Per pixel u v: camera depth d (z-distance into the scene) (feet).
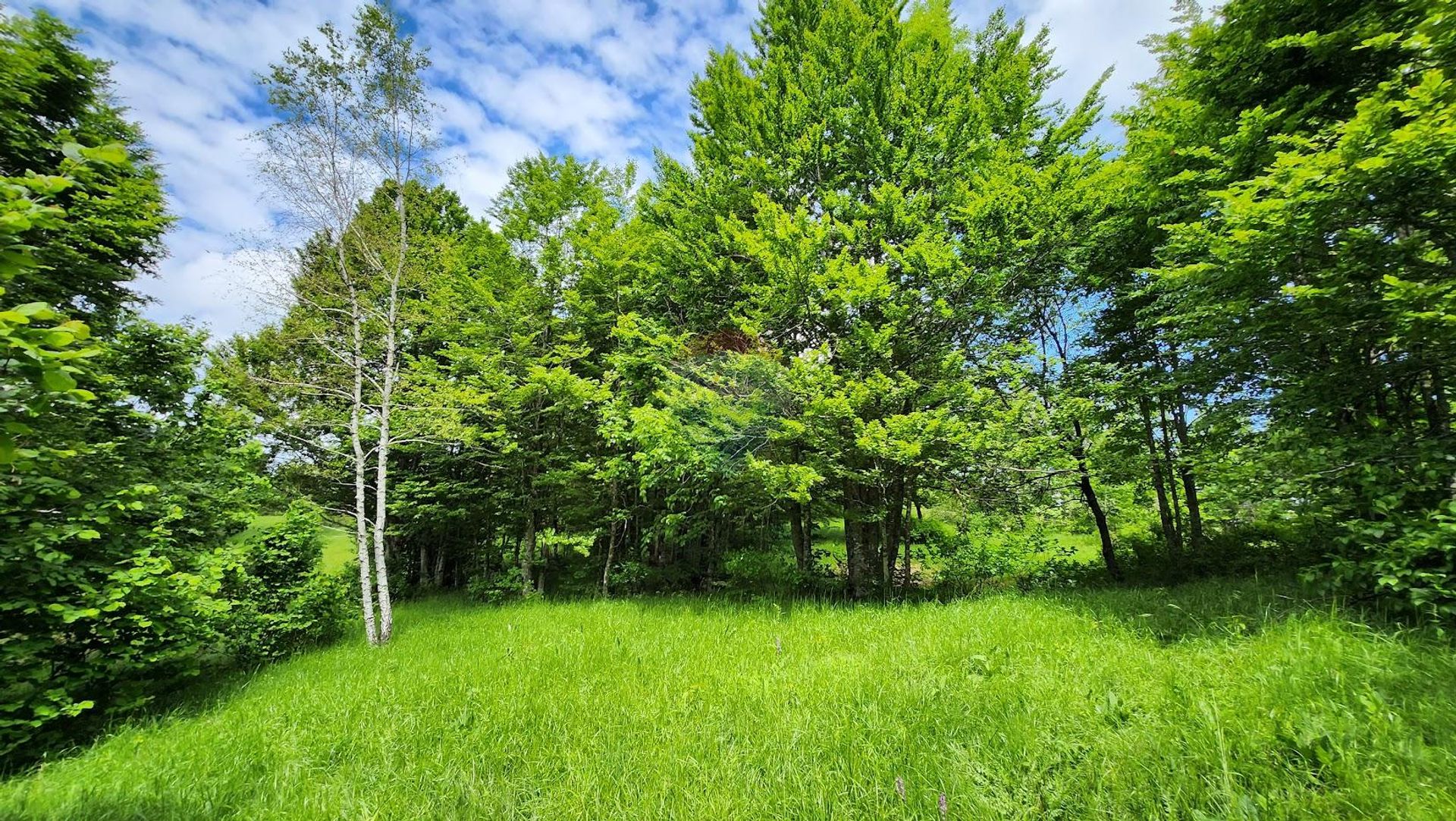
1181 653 13.83
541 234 41.98
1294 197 14.26
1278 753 8.54
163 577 18.34
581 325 41.27
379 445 28.04
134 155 27.61
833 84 33.22
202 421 25.73
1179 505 35.91
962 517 37.81
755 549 45.52
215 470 25.16
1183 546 32.40
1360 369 16.69
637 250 38.01
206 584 18.94
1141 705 10.86
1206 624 16.08
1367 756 8.20
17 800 11.24
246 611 23.58
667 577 40.50
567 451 42.09
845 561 41.39
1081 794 8.56
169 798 10.86
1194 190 23.68
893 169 30.96
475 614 34.12
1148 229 27.78
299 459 38.11
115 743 15.05
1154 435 31.14
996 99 30.99
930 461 28.04
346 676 20.07
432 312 31.04
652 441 29.27
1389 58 18.19
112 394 21.83
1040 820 8.21
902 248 29.40
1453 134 11.24
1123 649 14.67
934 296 28.02
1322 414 18.11
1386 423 18.49
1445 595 12.44
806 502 29.96
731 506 37.40
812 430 28.12
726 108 36.29
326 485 42.96
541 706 14.79
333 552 64.23
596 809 9.88
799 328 32.40
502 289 39.96
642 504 40.86
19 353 5.82
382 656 23.35
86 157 6.49
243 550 24.57
